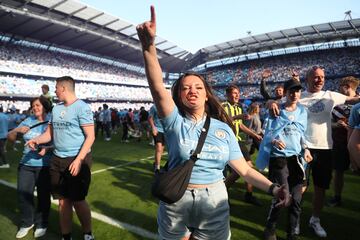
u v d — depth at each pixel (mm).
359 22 31234
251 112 5449
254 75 41062
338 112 4168
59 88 2873
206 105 1929
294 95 3137
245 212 3977
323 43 37094
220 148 1715
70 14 27891
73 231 3311
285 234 3311
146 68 1541
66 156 2820
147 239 3123
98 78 38219
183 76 1798
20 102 27953
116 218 3693
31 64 31000
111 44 36438
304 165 3146
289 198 1594
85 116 2836
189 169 1617
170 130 1711
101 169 6637
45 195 3340
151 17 1468
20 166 3404
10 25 27422
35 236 3234
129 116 13984
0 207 4129
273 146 3061
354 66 33906
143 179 5719
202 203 1679
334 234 3312
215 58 46156
